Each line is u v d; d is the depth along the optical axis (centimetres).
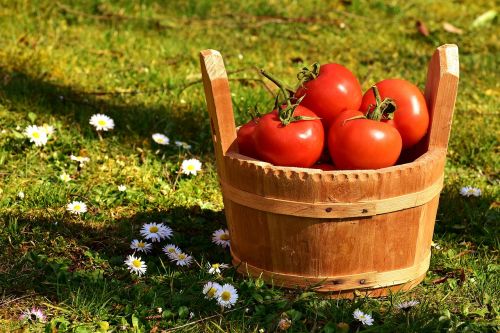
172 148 529
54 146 507
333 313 350
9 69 617
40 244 404
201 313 353
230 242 387
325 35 784
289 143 346
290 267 357
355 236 347
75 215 436
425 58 738
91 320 348
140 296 362
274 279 362
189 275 383
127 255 406
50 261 387
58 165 489
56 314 353
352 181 336
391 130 350
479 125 588
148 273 387
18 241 405
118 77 637
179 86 622
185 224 438
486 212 458
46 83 600
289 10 841
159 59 685
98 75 636
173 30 768
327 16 834
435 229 445
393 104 360
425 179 350
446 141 371
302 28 799
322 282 354
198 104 594
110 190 465
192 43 733
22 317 347
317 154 353
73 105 566
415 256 364
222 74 354
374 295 364
